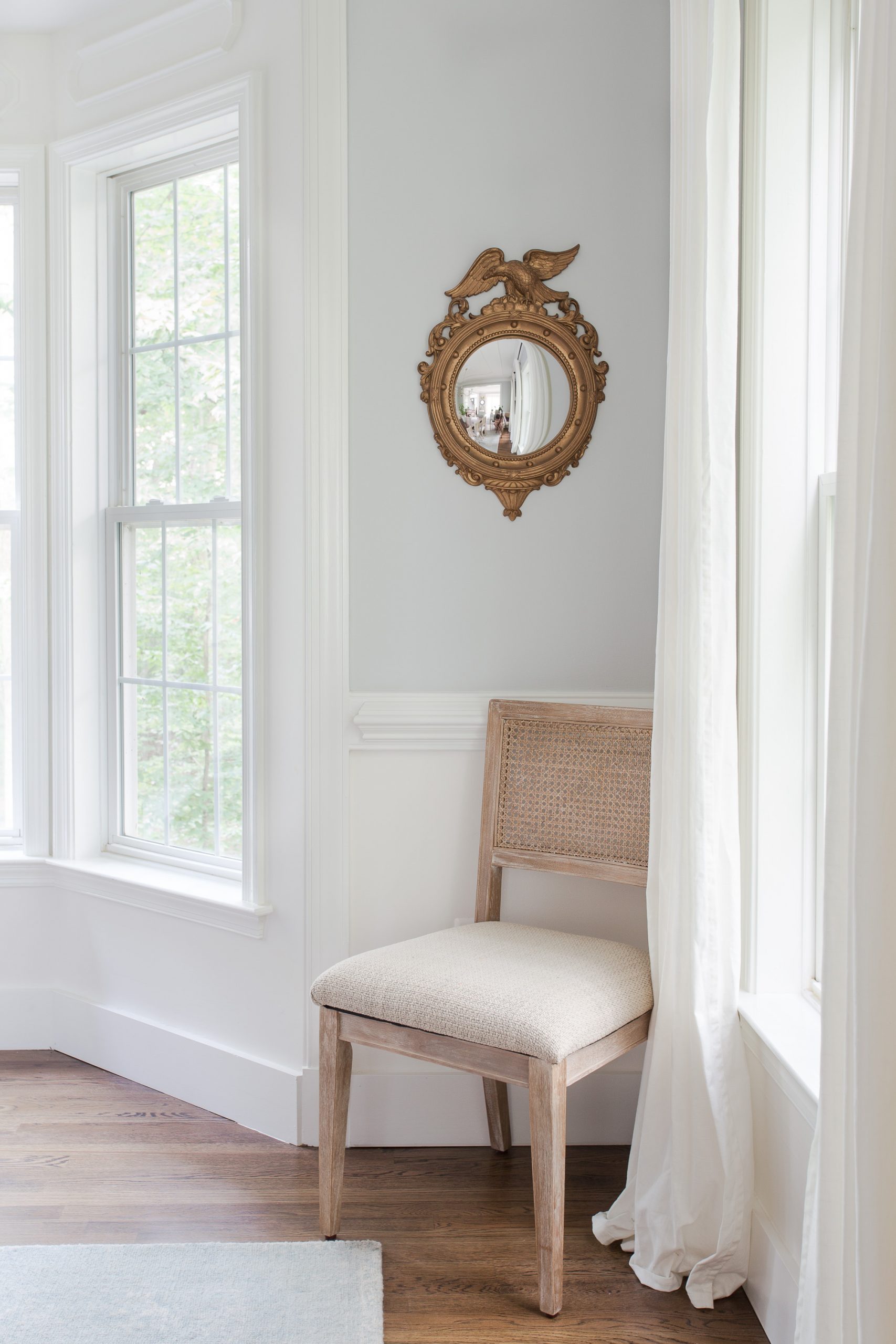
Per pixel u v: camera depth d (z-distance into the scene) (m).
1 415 3.13
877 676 1.03
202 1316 1.82
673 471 2.00
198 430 2.82
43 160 2.96
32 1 2.76
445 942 2.16
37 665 3.02
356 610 2.44
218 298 2.77
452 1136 2.46
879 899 1.03
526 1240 2.08
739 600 2.04
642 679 2.46
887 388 1.02
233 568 2.72
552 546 2.45
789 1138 1.78
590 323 2.42
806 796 1.99
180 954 2.74
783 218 1.94
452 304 2.41
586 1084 2.46
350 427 2.43
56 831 3.02
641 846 2.20
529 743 2.35
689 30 1.90
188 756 2.87
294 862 2.49
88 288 2.96
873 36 1.11
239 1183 2.29
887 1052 1.02
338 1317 1.82
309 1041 2.47
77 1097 2.73
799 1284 1.42
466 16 2.39
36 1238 2.06
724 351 1.89
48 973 3.07
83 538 2.98
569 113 2.40
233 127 2.64
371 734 2.42
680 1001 1.94
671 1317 1.85
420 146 2.40
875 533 1.03
